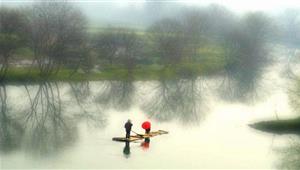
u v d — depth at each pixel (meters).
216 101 123.94
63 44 148.38
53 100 119.12
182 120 98.19
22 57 157.00
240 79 168.38
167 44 182.50
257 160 70.75
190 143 78.69
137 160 68.69
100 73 158.88
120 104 117.44
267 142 80.44
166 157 70.56
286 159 70.56
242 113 106.31
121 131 86.88
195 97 130.50
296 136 84.69
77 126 90.88
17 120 96.31
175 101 123.19
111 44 166.62
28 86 135.75
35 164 66.50
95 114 103.31
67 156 70.50
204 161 69.31
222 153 73.44
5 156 70.38
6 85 135.50
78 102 117.88
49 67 156.00
